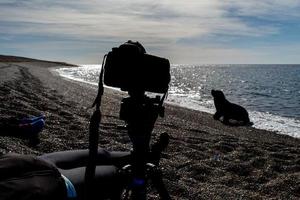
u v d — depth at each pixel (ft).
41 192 1.68
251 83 70.59
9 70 37.50
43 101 12.04
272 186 5.45
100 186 2.17
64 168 2.35
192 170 5.87
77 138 7.03
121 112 1.96
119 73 1.83
